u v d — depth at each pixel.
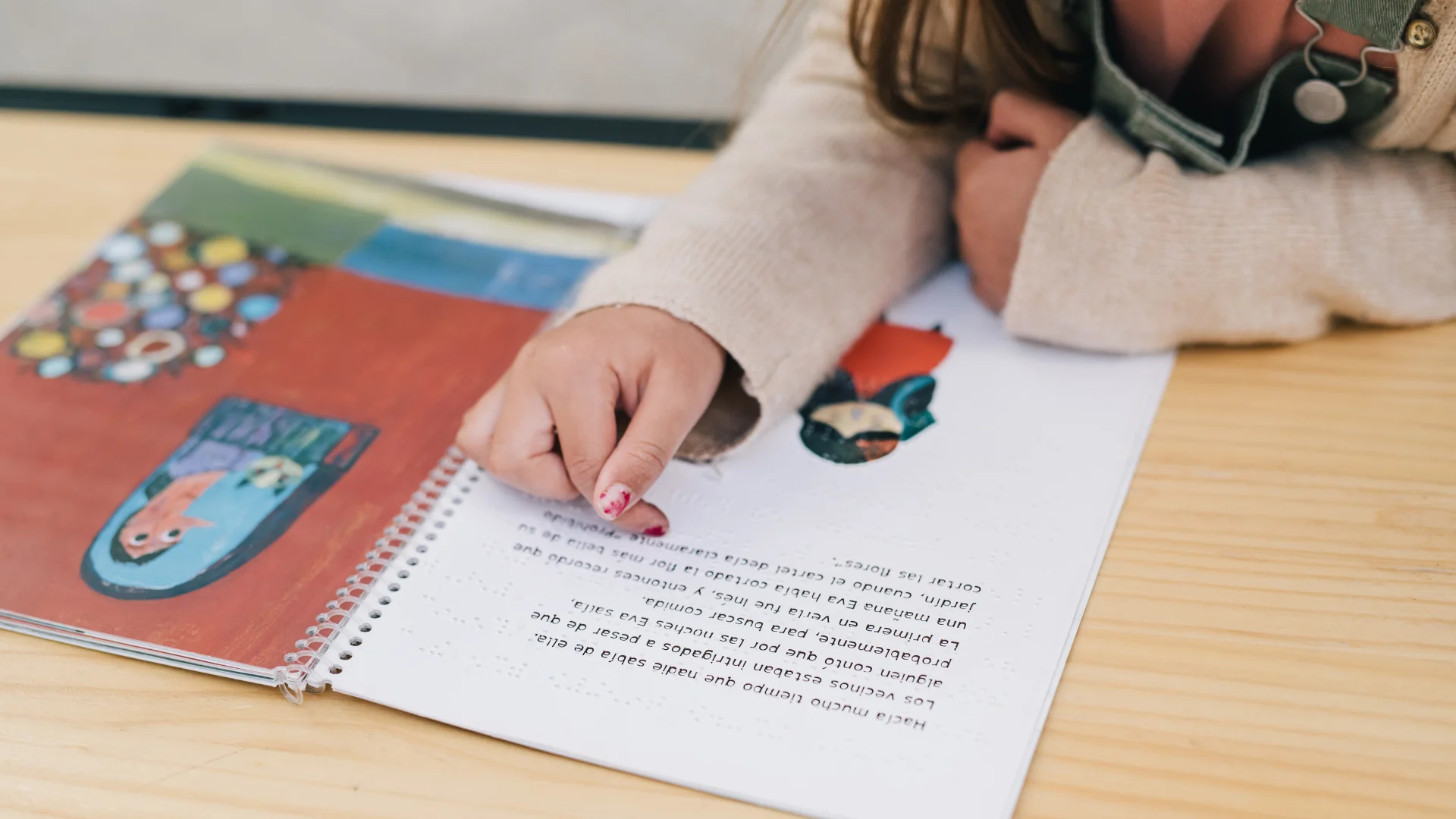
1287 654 0.43
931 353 0.59
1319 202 0.54
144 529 0.53
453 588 0.49
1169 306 0.55
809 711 0.42
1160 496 0.50
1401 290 0.55
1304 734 0.40
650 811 0.40
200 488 0.54
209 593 0.49
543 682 0.44
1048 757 0.41
